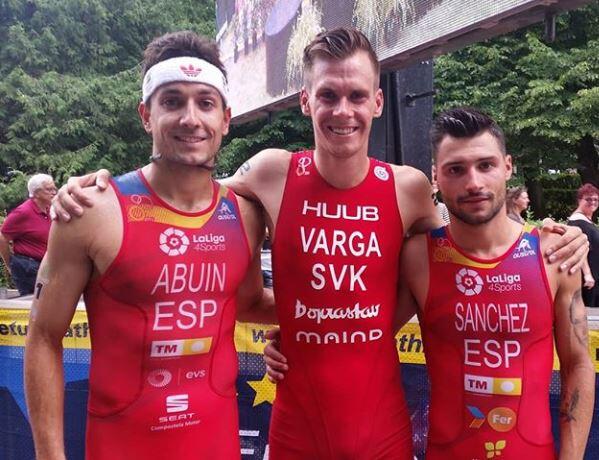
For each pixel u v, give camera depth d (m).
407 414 1.99
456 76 10.87
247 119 7.40
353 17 4.21
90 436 1.63
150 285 1.60
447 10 3.24
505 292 1.78
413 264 1.92
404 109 4.22
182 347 1.62
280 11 5.64
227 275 1.71
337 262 1.88
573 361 1.81
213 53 1.69
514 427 1.75
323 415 1.89
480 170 1.71
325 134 1.79
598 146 12.01
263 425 2.60
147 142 12.59
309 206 1.91
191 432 1.64
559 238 1.83
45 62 12.10
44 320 1.60
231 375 1.74
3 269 7.75
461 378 1.80
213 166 1.67
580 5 2.80
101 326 1.62
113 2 13.08
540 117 9.75
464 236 1.82
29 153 11.27
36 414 1.58
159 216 1.64
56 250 1.58
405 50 3.61
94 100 11.89
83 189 1.60
